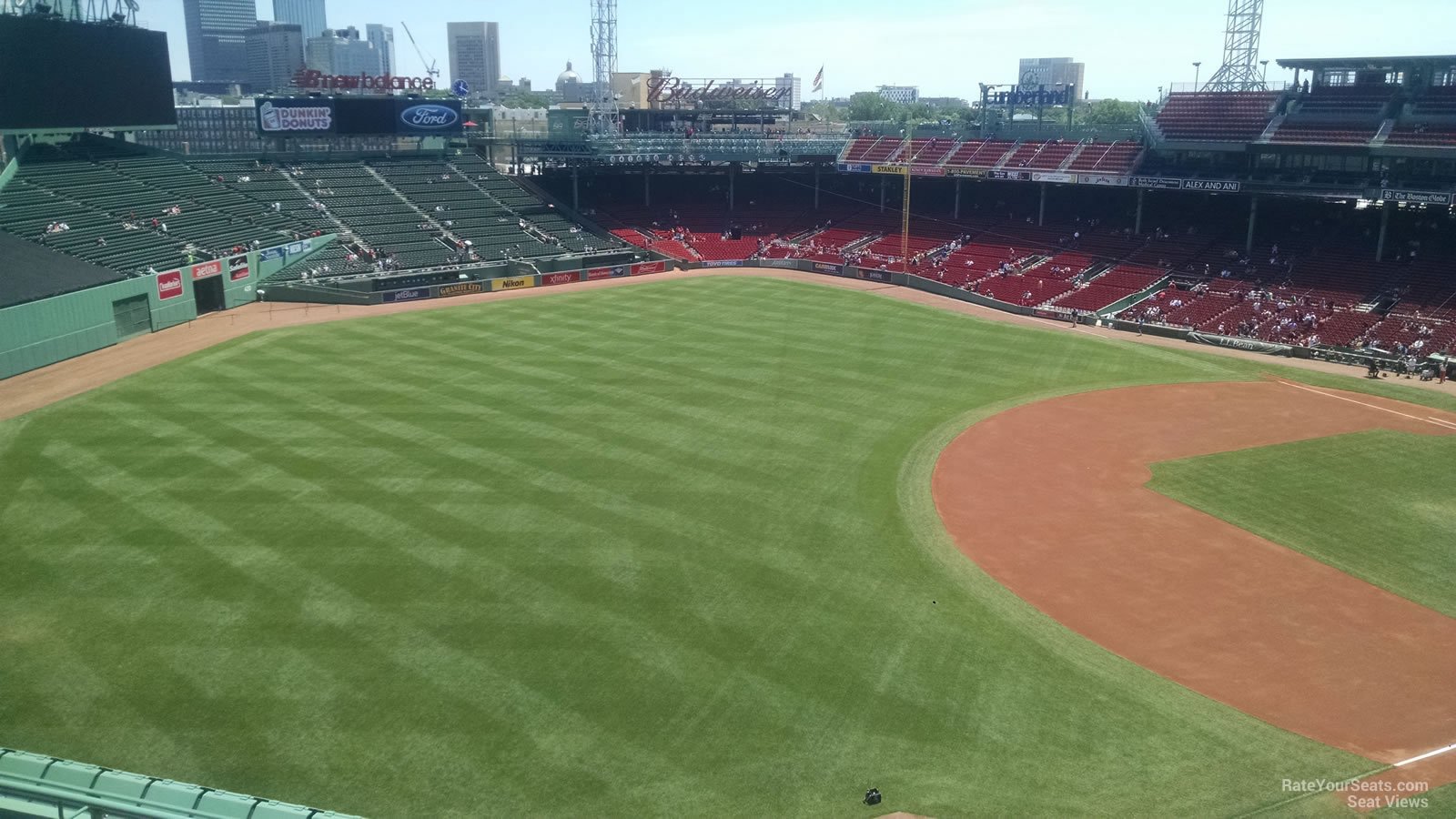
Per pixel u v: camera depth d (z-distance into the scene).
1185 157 95.75
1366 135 81.31
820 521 39.69
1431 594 34.28
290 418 50.78
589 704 27.33
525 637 30.59
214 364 61.28
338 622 31.27
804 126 141.00
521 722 26.53
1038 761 25.33
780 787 24.20
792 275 102.44
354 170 109.00
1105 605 33.56
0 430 48.38
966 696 28.08
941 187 119.50
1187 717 27.22
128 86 85.00
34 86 76.94
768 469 45.22
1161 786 24.38
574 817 23.12
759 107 130.12
